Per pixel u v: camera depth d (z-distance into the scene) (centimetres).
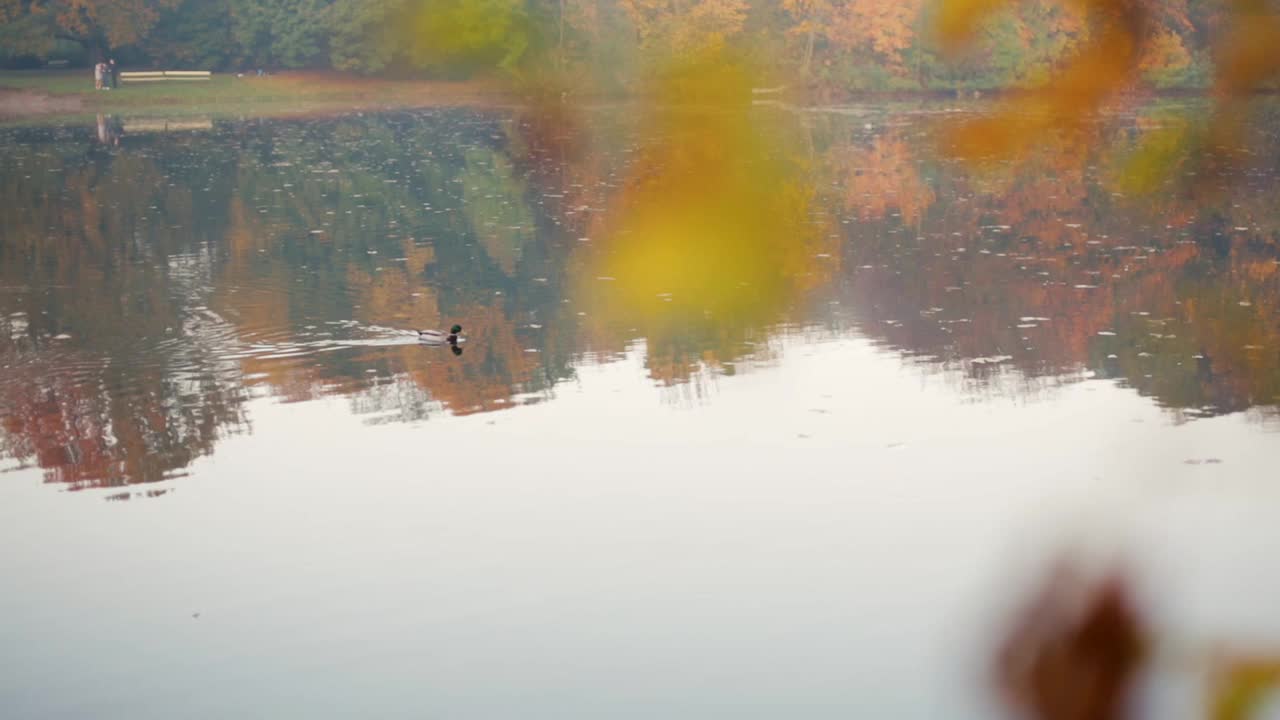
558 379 1499
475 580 1021
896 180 2367
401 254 2444
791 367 1473
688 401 1420
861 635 903
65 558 1082
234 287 2169
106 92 5641
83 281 2230
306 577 1032
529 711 830
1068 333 1568
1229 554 881
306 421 1440
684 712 826
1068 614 63
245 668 897
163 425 1439
